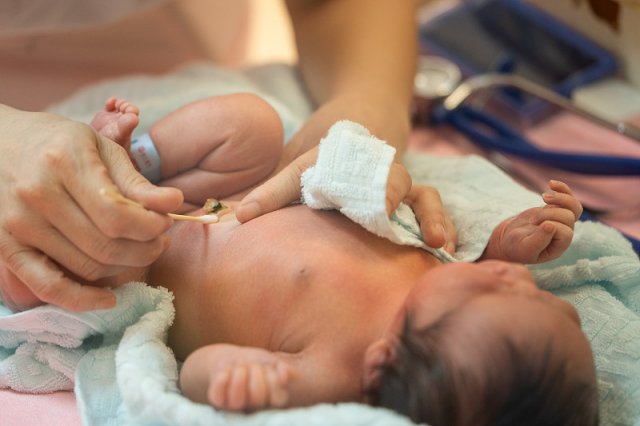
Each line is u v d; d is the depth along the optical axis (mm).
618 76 1440
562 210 832
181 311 841
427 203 897
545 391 672
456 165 1091
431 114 1391
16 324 820
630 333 840
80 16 1354
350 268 792
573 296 902
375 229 790
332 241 814
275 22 1776
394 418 658
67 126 758
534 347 671
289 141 1036
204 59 1645
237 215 847
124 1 1340
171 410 693
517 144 1272
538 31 1531
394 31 1227
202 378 708
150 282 864
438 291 708
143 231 715
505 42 1532
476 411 674
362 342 751
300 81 1341
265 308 788
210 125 930
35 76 1494
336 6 1284
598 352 833
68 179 712
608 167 1183
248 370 669
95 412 787
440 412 677
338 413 666
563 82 1430
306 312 770
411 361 690
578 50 1478
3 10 1314
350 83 1127
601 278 914
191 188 944
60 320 807
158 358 764
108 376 805
